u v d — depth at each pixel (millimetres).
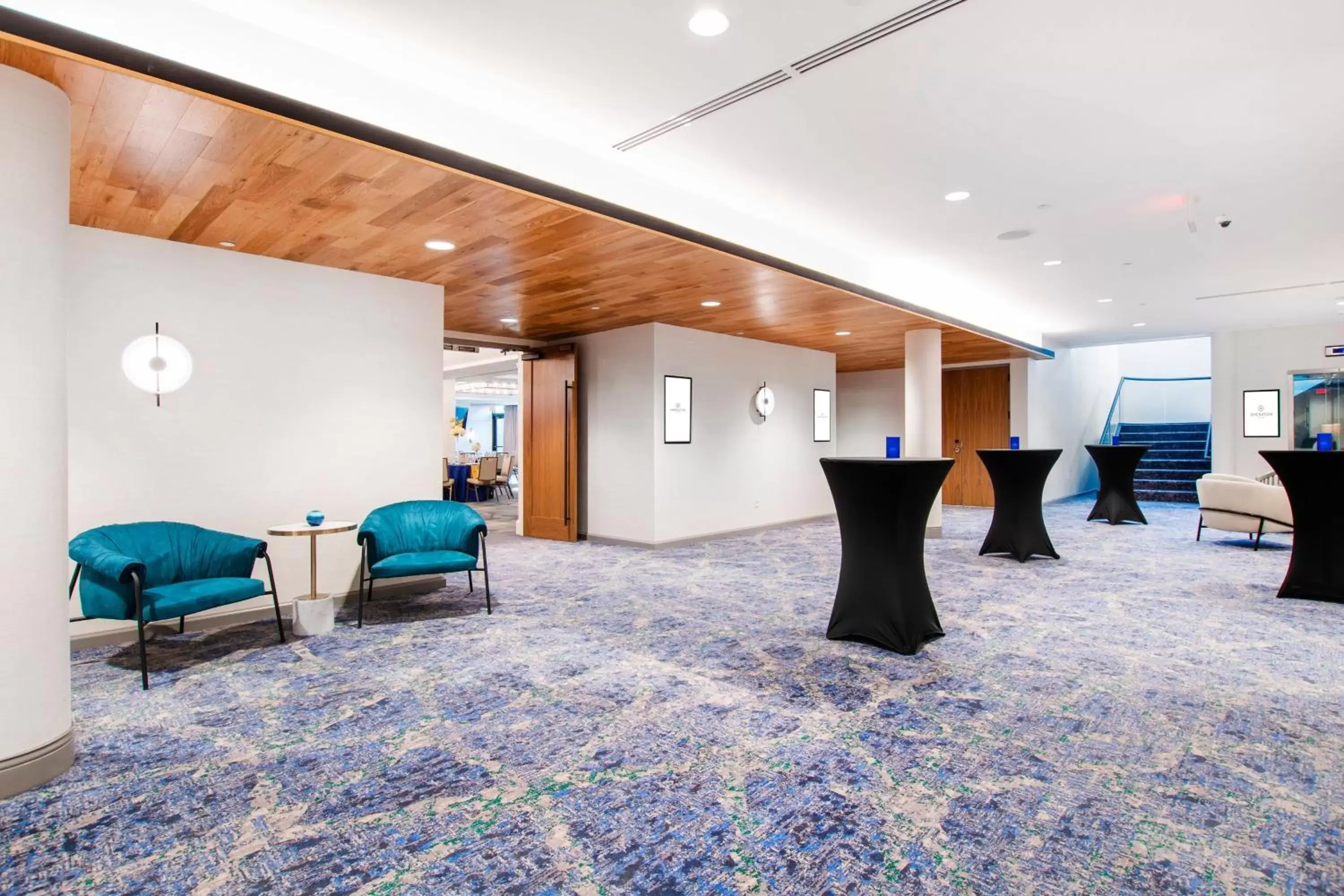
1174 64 3059
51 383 2400
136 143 2945
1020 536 6645
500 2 2633
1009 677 3369
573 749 2617
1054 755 2533
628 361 7898
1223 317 9500
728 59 3035
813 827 2070
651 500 7688
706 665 3594
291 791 2314
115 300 4102
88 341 4008
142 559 3783
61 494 2453
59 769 2424
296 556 4816
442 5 2656
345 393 5055
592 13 2701
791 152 4016
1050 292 7789
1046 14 2688
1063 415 12555
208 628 4414
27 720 2330
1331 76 3170
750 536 8742
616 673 3471
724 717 2902
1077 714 2910
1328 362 10008
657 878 1829
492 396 20266
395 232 4160
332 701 3123
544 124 3658
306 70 2885
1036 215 5117
